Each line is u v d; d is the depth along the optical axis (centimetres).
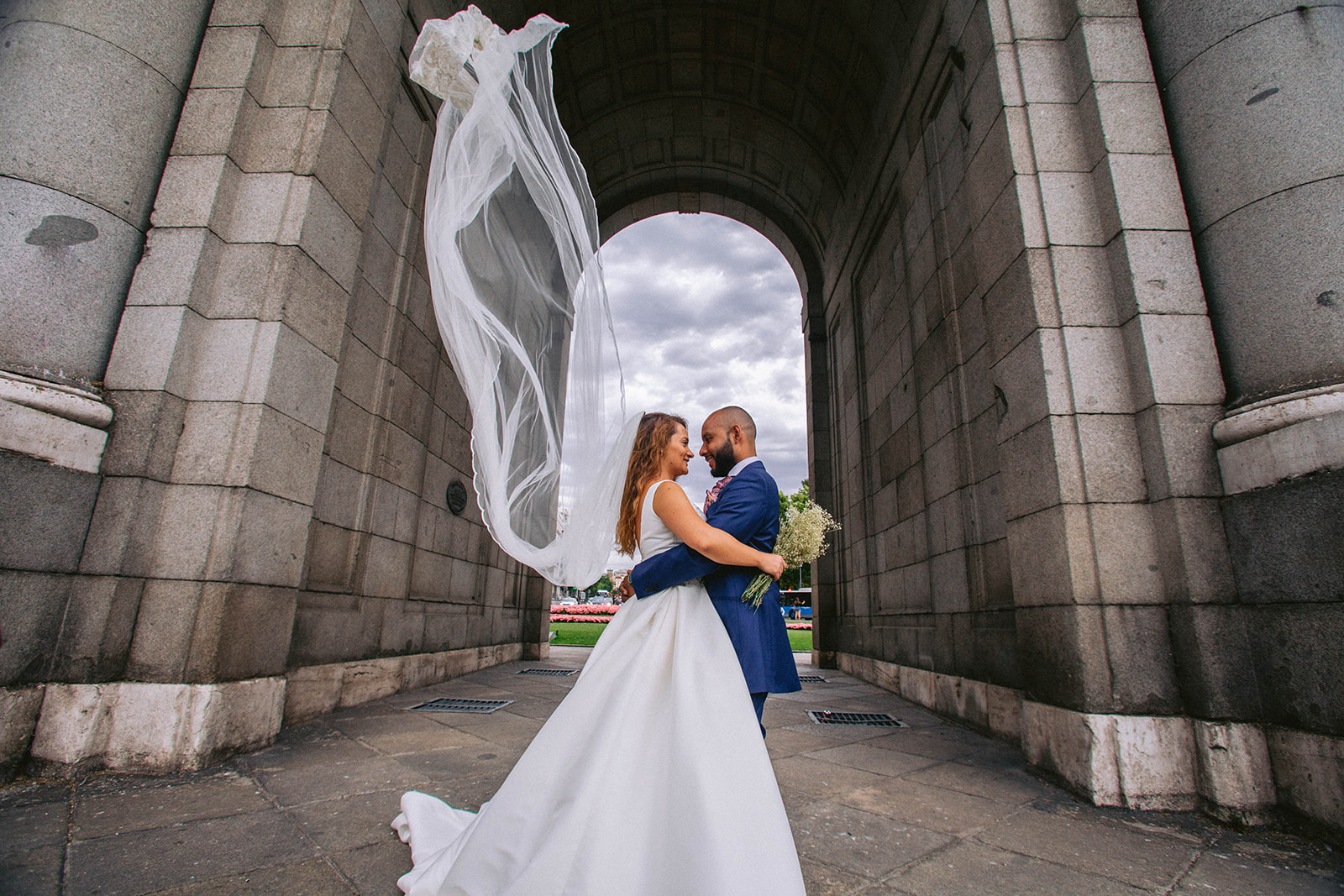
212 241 357
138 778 288
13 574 280
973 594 495
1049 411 337
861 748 397
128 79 345
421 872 179
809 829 251
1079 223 362
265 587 349
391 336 552
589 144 1046
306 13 414
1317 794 252
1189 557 299
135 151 347
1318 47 306
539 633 1009
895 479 713
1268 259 300
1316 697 258
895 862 222
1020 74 394
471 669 760
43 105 318
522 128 207
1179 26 353
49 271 308
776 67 923
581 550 175
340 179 411
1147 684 301
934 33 557
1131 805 284
